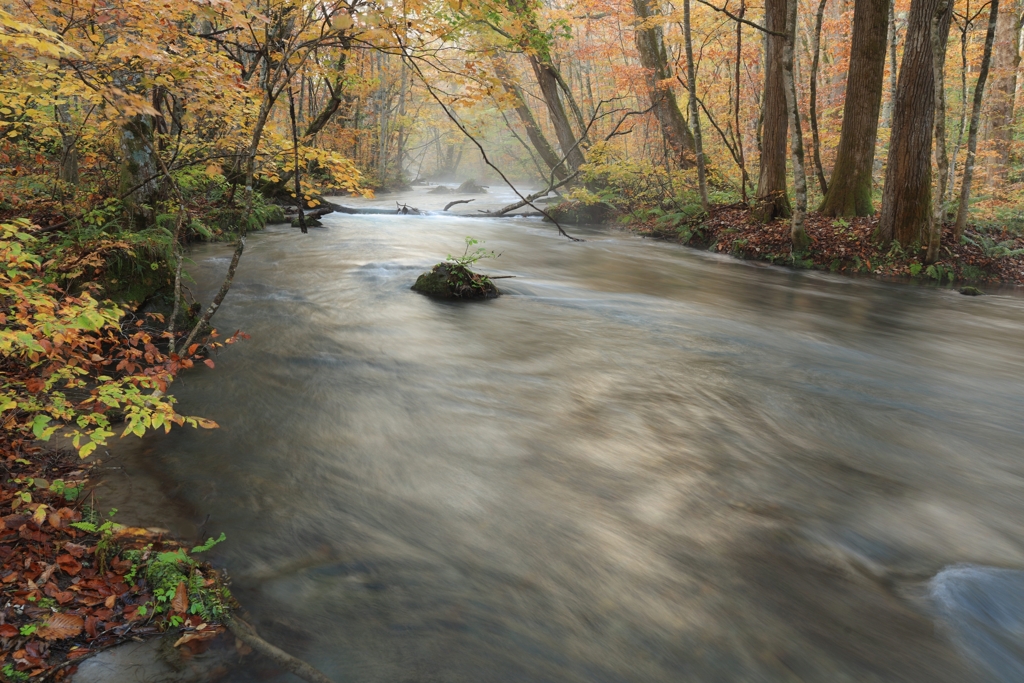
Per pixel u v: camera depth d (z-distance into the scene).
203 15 5.46
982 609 3.46
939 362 8.50
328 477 4.61
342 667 2.92
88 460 4.57
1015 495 4.78
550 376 6.98
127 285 6.94
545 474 4.79
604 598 3.46
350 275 11.05
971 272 14.68
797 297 12.34
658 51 24.41
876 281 14.37
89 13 4.95
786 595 3.53
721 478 4.83
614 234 20.83
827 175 29.52
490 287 10.54
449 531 4.02
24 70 6.21
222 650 2.91
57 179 10.70
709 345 8.52
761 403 6.45
